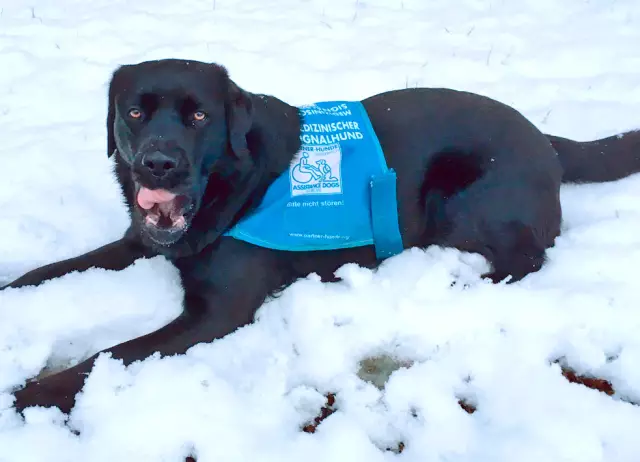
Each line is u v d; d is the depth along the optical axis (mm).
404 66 1769
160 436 941
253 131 1095
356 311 1107
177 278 1188
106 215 1324
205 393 981
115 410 964
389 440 973
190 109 1017
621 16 2031
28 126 1547
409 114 1183
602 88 1698
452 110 1189
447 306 1099
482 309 1101
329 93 1670
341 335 1076
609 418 972
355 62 1790
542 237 1190
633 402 1022
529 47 1880
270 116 1116
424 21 2006
